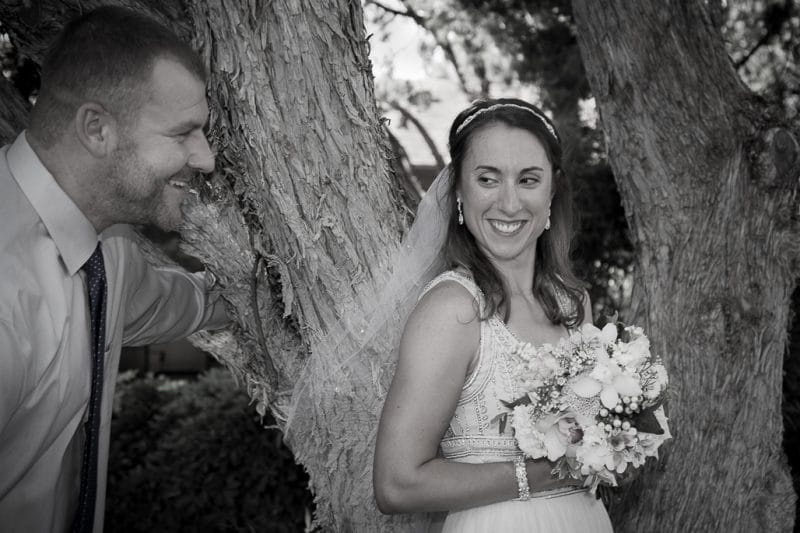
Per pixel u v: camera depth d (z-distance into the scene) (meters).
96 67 1.79
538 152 2.07
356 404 2.23
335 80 2.16
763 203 3.06
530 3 5.57
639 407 2.00
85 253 1.93
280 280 2.25
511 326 2.10
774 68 4.89
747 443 3.05
